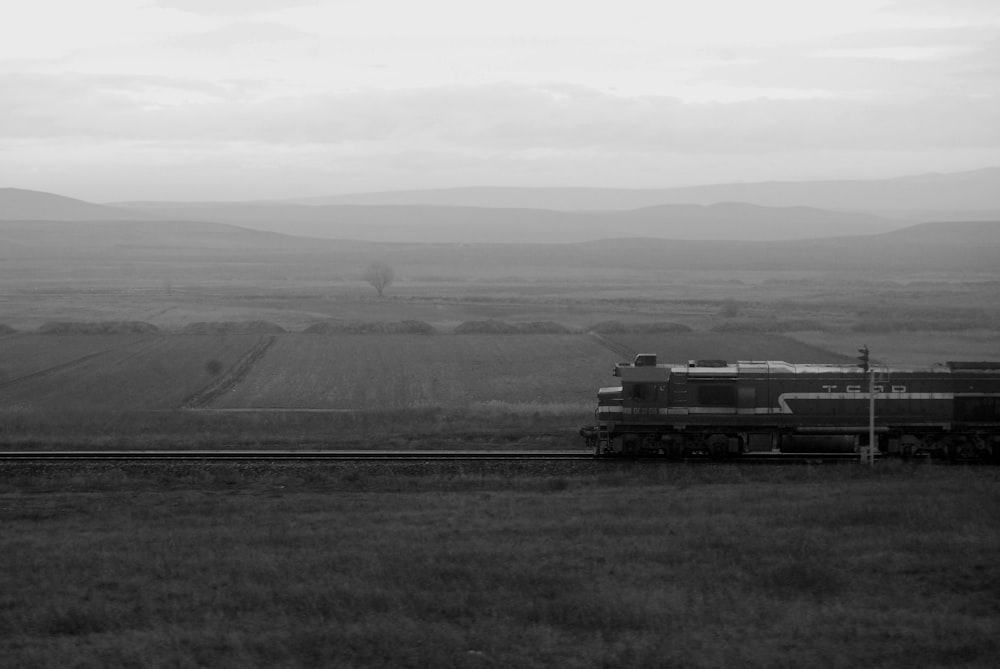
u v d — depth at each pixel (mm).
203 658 19031
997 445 44906
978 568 25266
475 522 31828
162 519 33188
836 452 45750
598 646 19609
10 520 33531
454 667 18562
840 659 18578
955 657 18766
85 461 43969
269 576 24844
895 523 30578
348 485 40031
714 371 46094
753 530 29953
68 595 23672
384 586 23922
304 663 18828
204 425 58531
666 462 45188
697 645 19641
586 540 28875
